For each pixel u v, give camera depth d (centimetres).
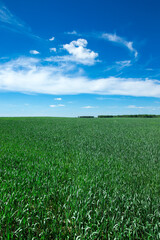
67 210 285
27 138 1137
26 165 536
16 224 257
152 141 1137
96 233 241
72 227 255
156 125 2516
